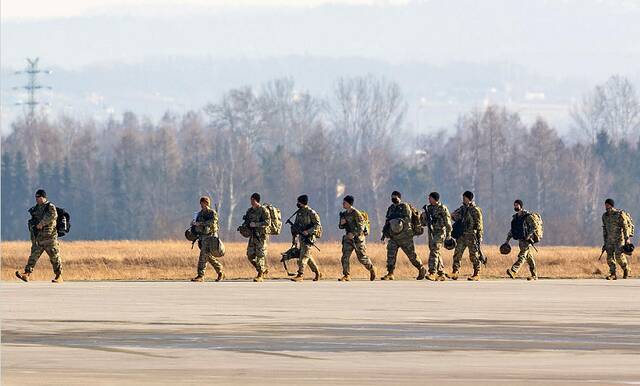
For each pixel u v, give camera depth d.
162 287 67.56
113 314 52.50
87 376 35.94
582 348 42.34
